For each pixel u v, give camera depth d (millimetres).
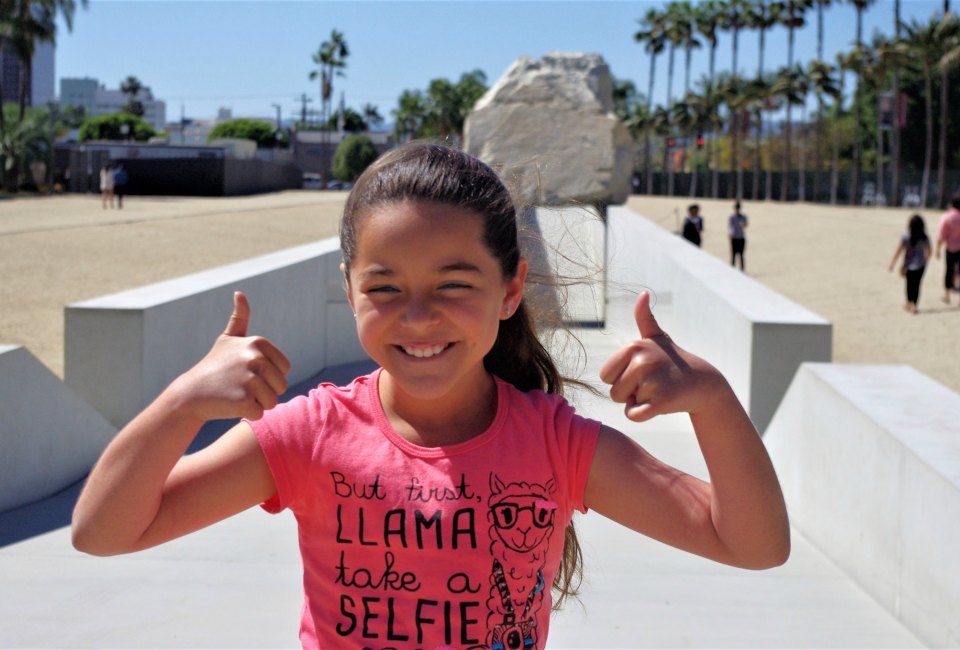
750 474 1570
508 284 1727
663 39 85312
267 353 1529
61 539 4473
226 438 1714
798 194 71500
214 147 54938
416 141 1867
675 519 1665
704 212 42531
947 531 3268
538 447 1687
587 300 2688
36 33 50375
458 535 1611
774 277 20422
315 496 1665
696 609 3766
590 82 14930
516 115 14156
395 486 1629
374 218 1574
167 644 3334
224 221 26609
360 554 1640
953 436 3721
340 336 9234
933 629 3367
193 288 6887
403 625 1614
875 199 63656
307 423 1688
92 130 91750
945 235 16016
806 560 4402
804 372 4910
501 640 1622
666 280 9055
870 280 19219
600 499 1724
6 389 4801
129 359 6035
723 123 83938
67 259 17250
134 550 1602
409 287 1572
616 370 1556
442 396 1668
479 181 1631
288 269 8023
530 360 2025
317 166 100250
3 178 47594
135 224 24250
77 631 3436
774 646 3436
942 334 13516
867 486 3998
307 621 1685
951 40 54031
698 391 1526
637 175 87812
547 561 1690
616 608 3756
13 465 4887
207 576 3992
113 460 1523
